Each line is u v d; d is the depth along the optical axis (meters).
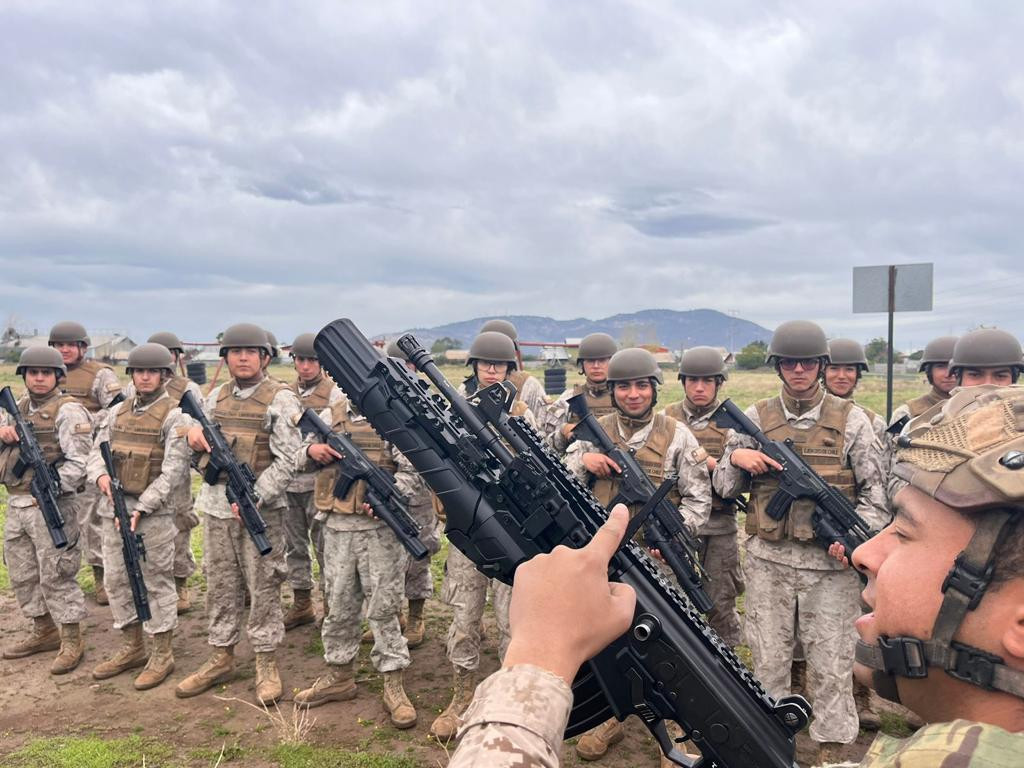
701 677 1.48
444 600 5.33
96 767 4.64
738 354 65.12
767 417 4.92
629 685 1.51
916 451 1.03
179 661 6.43
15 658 6.54
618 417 5.49
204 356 51.12
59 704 5.66
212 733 5.15
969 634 0.91
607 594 1.10
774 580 4.63
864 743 5.12
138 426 5.91
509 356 6.57
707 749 1.51
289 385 6.19
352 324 2.09
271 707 5.54
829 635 4.42
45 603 6.64
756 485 4.76
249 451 5.83
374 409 1.96
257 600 5.63
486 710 0.98
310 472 6.46
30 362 6.61
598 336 7.39
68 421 6.50
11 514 6.47
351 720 5.33
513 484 1.73
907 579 0.97
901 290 8.66
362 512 5.27
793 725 1.52
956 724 0.86
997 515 0.90
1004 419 0.94
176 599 6.08
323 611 7.60
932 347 6.46
